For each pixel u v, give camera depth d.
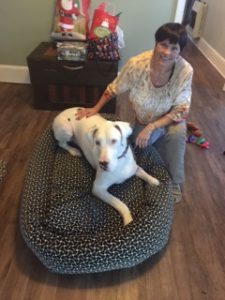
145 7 2.64
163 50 1.34
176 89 1.52
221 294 1.25
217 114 2.75
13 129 2.29
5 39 2.80
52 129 1.88
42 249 1.19
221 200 1.75
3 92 2.83
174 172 1.70
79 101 2.53
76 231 1.33
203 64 4.05
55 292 1.22
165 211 1.38
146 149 1.76
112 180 1.47
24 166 1.91
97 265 1.18
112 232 1.24
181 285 1.28
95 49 2.33
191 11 5.22
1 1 2.59
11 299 1.19
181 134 1.61
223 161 2.11
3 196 1.67
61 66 2.32
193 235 1.51
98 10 2.38
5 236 1.44
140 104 1.65
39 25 2.71
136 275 1.30
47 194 1.46
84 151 1.66
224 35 3.79
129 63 1.57
